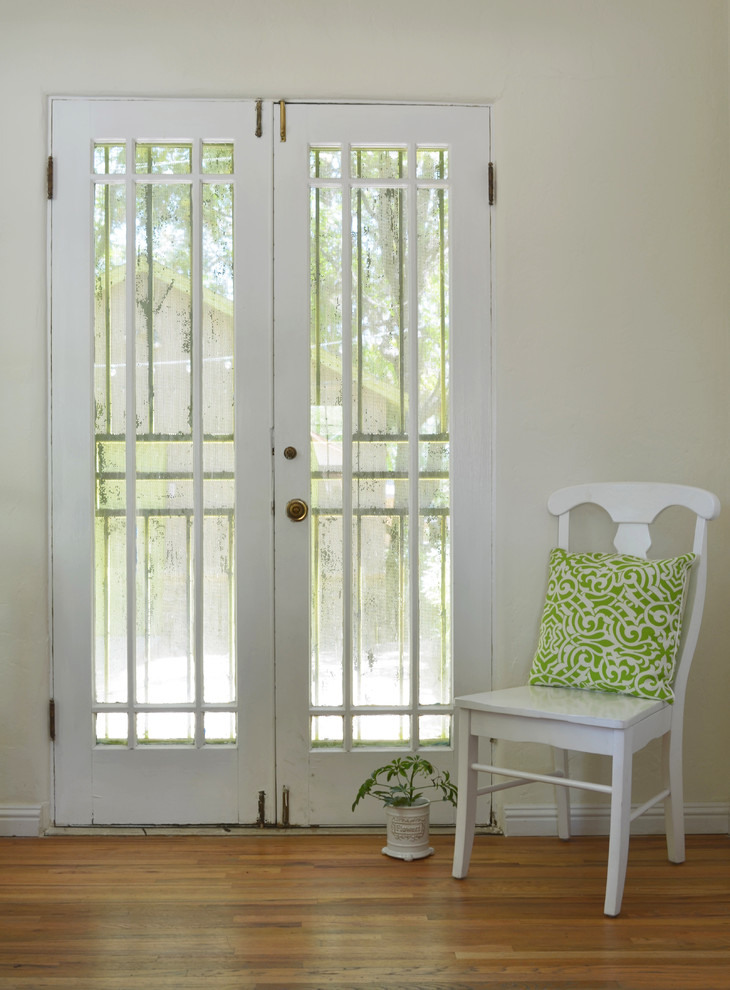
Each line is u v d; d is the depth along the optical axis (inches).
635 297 115.3
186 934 84.0
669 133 115.4
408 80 114.7
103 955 79.9
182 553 115.0
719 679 114.7
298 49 114.4
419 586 116.0
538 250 114.9
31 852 105.9
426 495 116.3
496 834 113.7
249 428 114.3
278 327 114.7
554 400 114.9
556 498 112.1
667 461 115.3
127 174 114.3
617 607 102.8
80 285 113.7
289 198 114.9
